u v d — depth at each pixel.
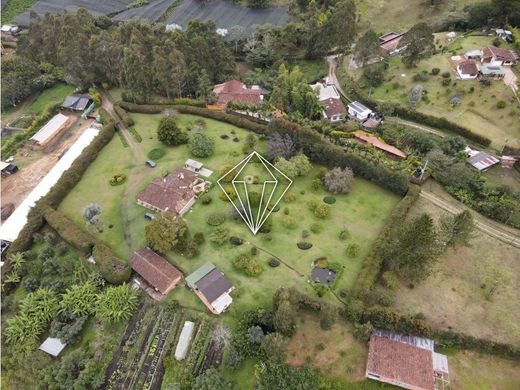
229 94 113.69
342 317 62.88
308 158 93.31
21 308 66.69
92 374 58.56
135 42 114.44
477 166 90.31
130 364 60.44
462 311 64.75
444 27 134.00
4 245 78.94
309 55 136.00
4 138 108.69
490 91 105.44
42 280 71.38
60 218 79.56
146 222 80.56
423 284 68.56
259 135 101.62
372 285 66.81
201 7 166.25
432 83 112.06
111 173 93.56
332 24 126.12
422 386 53.50
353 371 57.19
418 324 58.31
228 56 126.75
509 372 57.56
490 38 122.19
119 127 107.00
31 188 92.56
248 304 65.81
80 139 102.75
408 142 96.31
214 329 62.94
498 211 78.69
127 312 64.88
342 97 119.69
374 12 150.75
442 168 87.88
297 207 82.62
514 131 97.44
